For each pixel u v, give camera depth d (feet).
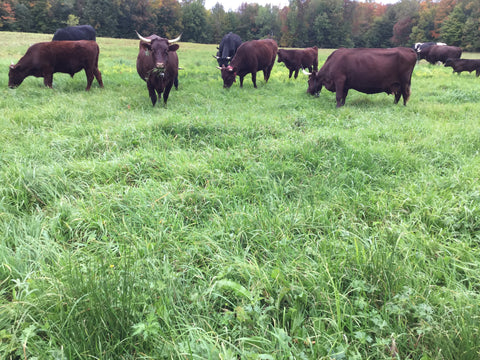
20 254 7.82
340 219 9.62
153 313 5.75
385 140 17.15
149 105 26.12
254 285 6.70
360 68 27.32
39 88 30.53
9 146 14.74
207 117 19.42
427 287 6.64
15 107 23.00
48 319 5.85
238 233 8.66
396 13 283.18
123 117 21.16
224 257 7.82
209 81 42.91
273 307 6.15
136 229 9.19
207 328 6.00
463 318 5.75
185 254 7.97
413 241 8.09
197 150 15.51
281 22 299.17
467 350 5.13
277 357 5.30
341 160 13.85
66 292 6.19
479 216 9.22
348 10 288.92
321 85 31.58
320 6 280.31
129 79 39.22
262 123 19.39
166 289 6.52
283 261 7.77
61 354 5.15
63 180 11.52
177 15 269.85
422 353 5.41
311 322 6.12
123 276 6.56
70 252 8.09
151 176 12.39
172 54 25.79
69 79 37.40
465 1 223.71
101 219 9.24
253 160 13.64
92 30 57.62
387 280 6.60
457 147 15.52
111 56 69.36
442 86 39.75
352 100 31.14
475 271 7.13
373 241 8.20
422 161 13.97
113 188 11.21
